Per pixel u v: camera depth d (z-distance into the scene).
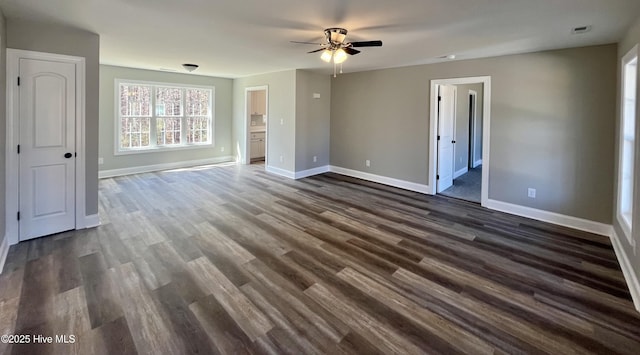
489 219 4.31
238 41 4.00
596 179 3.86
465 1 2.60
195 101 7.88
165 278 2.66
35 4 2.75
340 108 7.08
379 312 2.26
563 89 4.04
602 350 1.92
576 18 2.92
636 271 2.49
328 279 2.70
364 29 3.38
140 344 1.90
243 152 8.30
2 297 2.33
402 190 5.88
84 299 2.34
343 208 4.75
